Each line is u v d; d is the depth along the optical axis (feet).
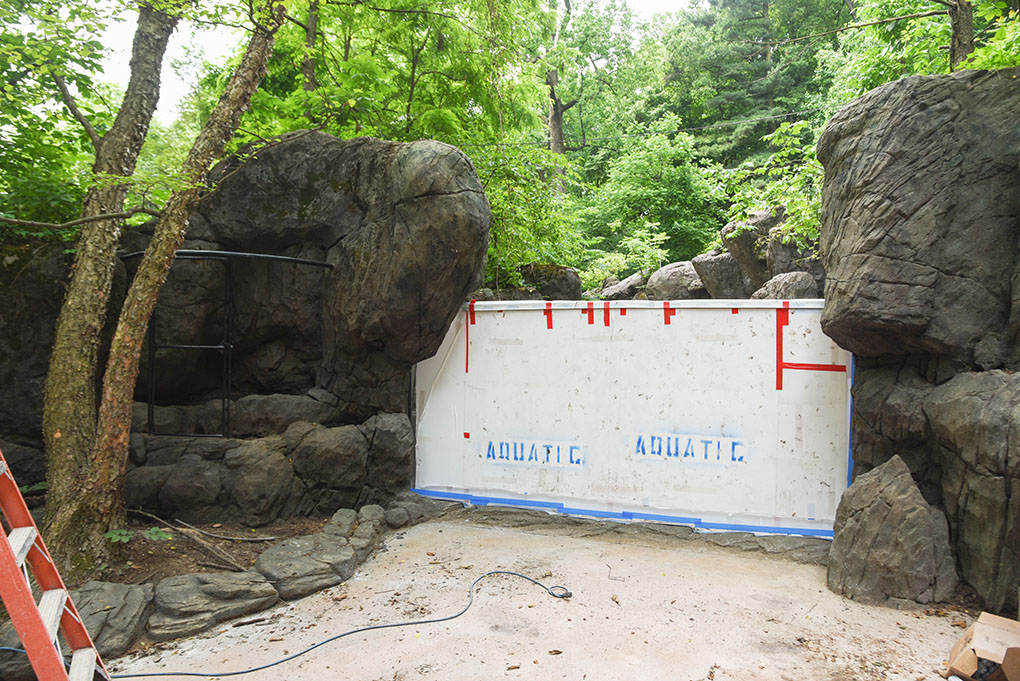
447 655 11.89
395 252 19.07
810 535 17.30
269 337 21.22
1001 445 12.94
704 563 16.42
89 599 12.88
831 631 12.66
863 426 16.12
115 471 15.17
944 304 14.51
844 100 34.14
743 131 79.71
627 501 19.02
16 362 18.60
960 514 14.02
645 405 18.92
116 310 19.43
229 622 13.52
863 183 15.31
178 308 20.16
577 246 40.96
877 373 16.17
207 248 20.47
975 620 12.96
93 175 15.16
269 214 20.66
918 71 29.04
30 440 18.97
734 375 18.10
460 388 21.13
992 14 21.54
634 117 95.14
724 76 89.92
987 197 14.57
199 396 21.30
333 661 11.78
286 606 14.29
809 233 27.55
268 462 18.90
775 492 17.65
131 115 17.81
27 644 7.88
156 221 20.56
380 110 29.45
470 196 18.89
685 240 70.79
